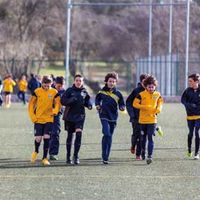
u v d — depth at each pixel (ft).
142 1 402.52
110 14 497.46
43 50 399.24
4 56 339.36
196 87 98.68
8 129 148.87
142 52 450.71
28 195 68.54
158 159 97.96
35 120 92.32
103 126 92.58
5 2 376.89
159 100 94.17
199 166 90.58
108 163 92.99
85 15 485.15
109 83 93.25
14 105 264.11
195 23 342.64
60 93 100.89
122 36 481.46
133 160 96.68
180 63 313.94
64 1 413.59
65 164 92.07
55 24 408.87
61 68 448.24
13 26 376.68
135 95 95.25
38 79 227.20
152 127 93.35
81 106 92.89
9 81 249.14
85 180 78.33
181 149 111.04
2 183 75.87
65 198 67.00
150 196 68.33
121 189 72.38
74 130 93.50
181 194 69.62
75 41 473.26
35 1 386.93
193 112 98.84
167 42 393.50
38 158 97.96
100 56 498.28
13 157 98.78
